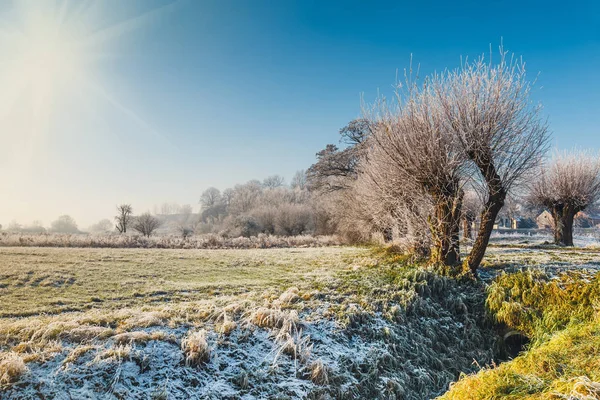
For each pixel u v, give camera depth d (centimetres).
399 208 1317
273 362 587
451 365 761
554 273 1071
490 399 346
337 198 3203
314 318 766
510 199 1298
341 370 620
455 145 1062
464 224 1557
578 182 2141
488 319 913
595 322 612
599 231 4081
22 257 1519
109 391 453
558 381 333
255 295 937
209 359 557
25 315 766
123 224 4788
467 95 1044
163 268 1416
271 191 7112
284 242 2836
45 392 424
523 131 1047
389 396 608
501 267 1242
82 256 1612
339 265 1482
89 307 850
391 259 1452
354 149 3023
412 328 830
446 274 1102
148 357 521
